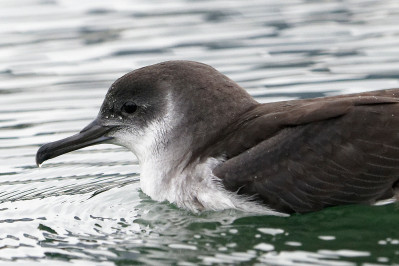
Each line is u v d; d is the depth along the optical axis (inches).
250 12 934.4
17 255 488.7
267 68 775.7
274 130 511.8
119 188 583.2
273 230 499.8
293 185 502.6
